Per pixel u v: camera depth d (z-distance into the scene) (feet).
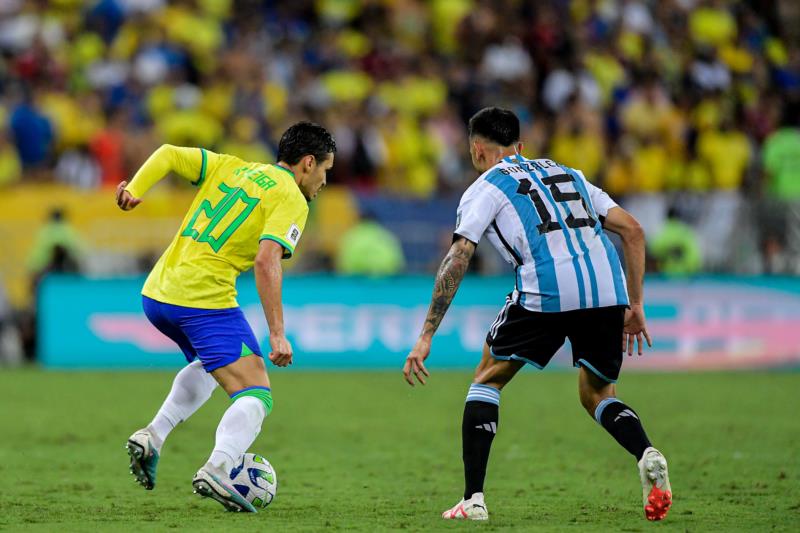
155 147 196.95
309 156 65.87
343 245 175.52
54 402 128.88
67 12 226.17
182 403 67.10
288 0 241.14
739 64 258.98
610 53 244.01
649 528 59.72
